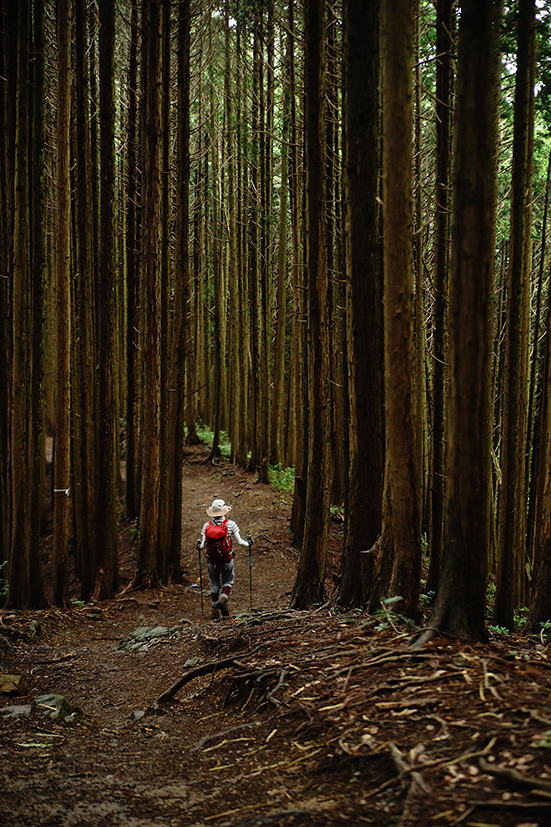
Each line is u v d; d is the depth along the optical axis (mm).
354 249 6246
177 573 12523
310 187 7262
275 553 13664
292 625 5949
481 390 4383
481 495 4438
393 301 4977
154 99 10641
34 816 3090
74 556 14219
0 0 9773
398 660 4105
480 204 4301
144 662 6992
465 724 3016
